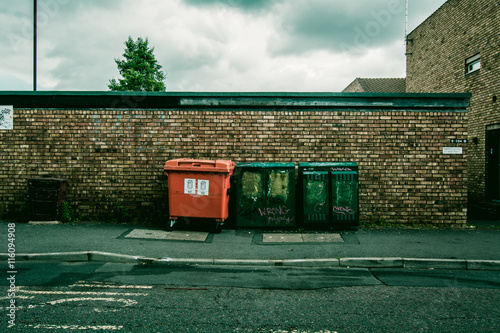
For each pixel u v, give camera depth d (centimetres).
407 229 767
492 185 1169
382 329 337
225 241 666
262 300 409
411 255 577
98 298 407
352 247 623
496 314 373
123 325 338
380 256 573
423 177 799
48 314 360
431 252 593
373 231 746
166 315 363
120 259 562
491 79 1148
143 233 708
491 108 1148
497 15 1117
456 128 795
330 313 374
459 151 795
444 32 1488
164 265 550
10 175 828
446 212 796
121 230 727
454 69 1405
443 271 536
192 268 537
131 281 470
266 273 516
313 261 553
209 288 448
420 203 799
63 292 425
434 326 344
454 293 438
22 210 827
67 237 661
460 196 794
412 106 796
